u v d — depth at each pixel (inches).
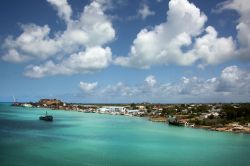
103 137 5403.5
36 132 5846.5
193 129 7381.9
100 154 3703.3
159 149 4244.6
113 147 4269.2
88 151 3870.6
